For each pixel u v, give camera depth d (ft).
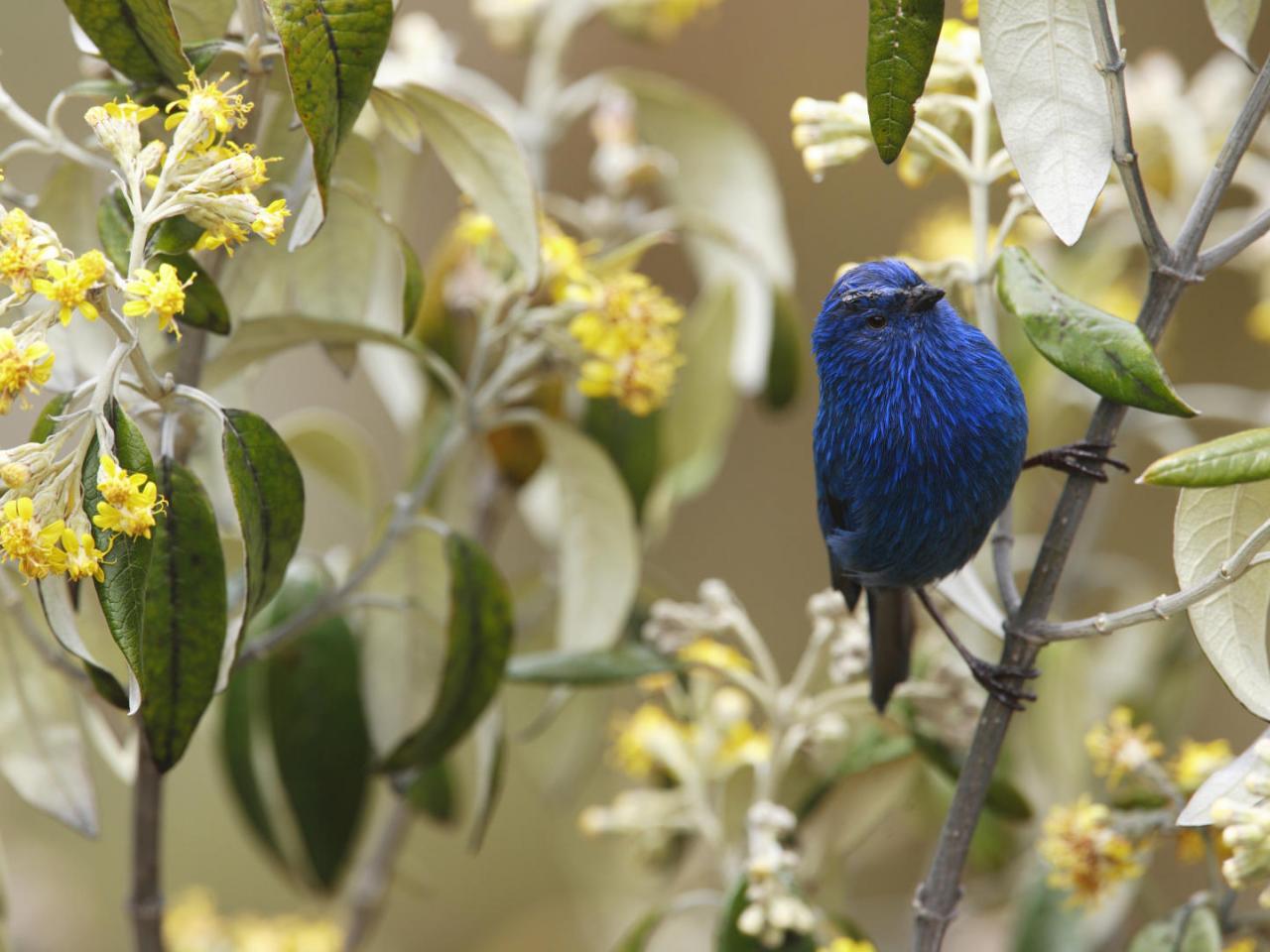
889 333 16.15
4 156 16.07
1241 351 20.56
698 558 23.43
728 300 16.58
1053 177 15.93
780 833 16.29
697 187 16.67
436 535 16.30
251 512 15.96
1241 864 15.94
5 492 15.87
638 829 16.43
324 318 16.15
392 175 16.44
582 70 21.84
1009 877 16.60
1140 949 16.15
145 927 16.24
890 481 16.16
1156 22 20.90
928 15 15.89
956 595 16.17
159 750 15.97
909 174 16.15
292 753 16.40
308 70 15.90
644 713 16.44
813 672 16.39
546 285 16.28
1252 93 15.92
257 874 19.54
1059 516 15.99
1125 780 16.25
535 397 16.46
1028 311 15.97
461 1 21.65
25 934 17.13
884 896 17.15
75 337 16.16
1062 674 16.49
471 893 20.15
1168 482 15.85
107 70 16.24
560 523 16.40
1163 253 15.93
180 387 15.96
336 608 16.25
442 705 16.20
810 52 22.09
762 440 23.70
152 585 15.96
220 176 15.88
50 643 16.24
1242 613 15.96
